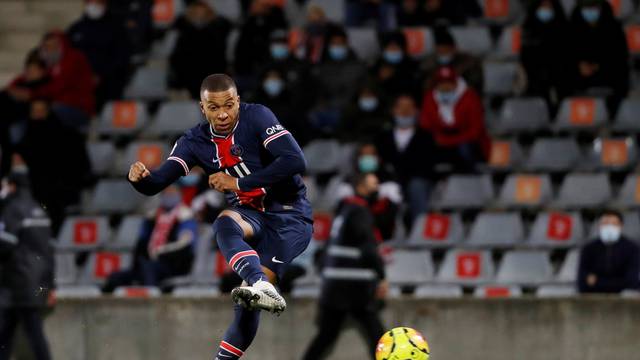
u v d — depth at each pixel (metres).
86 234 44.56
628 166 46.94
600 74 48.53
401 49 46.50
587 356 33.50
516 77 51.22
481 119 44.34
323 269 32.91
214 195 41.44
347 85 45.59
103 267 42.84
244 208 20.36
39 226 34.94
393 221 38.88
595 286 36.47
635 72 52.06
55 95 47.72
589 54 48.38
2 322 34.69
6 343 34.72
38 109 45.62
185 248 39.34
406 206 43.03
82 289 41.91
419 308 33.50
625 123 48.41
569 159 46.88
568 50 48.44
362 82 44.59
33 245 34.75
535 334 33.59
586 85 48.69
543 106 48.59
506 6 54.84
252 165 19.88
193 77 49.31
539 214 43.41
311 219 20.94
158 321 34.47
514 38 53.06
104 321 34.72
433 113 43.78
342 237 32.34
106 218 44.81
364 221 32.06
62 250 44.34
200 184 41.94
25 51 55.34
